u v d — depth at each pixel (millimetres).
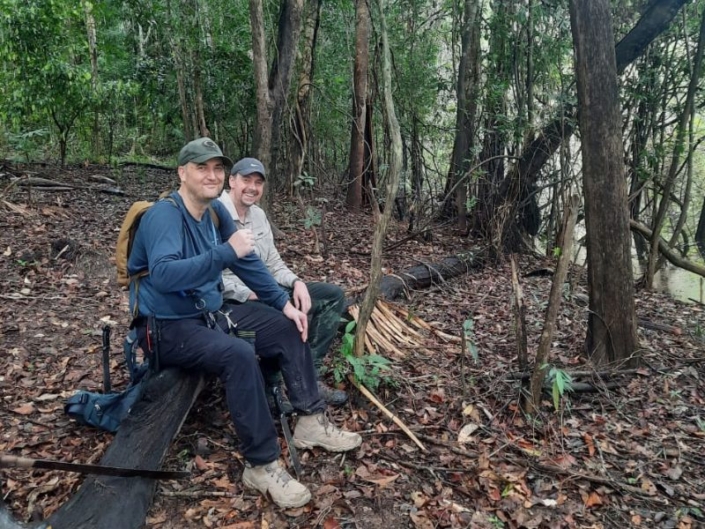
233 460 2566
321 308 3121
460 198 7852
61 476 2373
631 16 7051
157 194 8672
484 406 3156
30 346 3525
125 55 11094
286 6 6508
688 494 2584
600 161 3482
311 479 2496
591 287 3707
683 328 4875
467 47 7891
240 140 12172
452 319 4711
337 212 8516
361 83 8414
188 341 2311
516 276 3375
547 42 7141
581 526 2355
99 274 4840
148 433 2299
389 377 3277
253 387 2252
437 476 2566
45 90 8344
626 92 7125
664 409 3297
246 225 3055
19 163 8867
